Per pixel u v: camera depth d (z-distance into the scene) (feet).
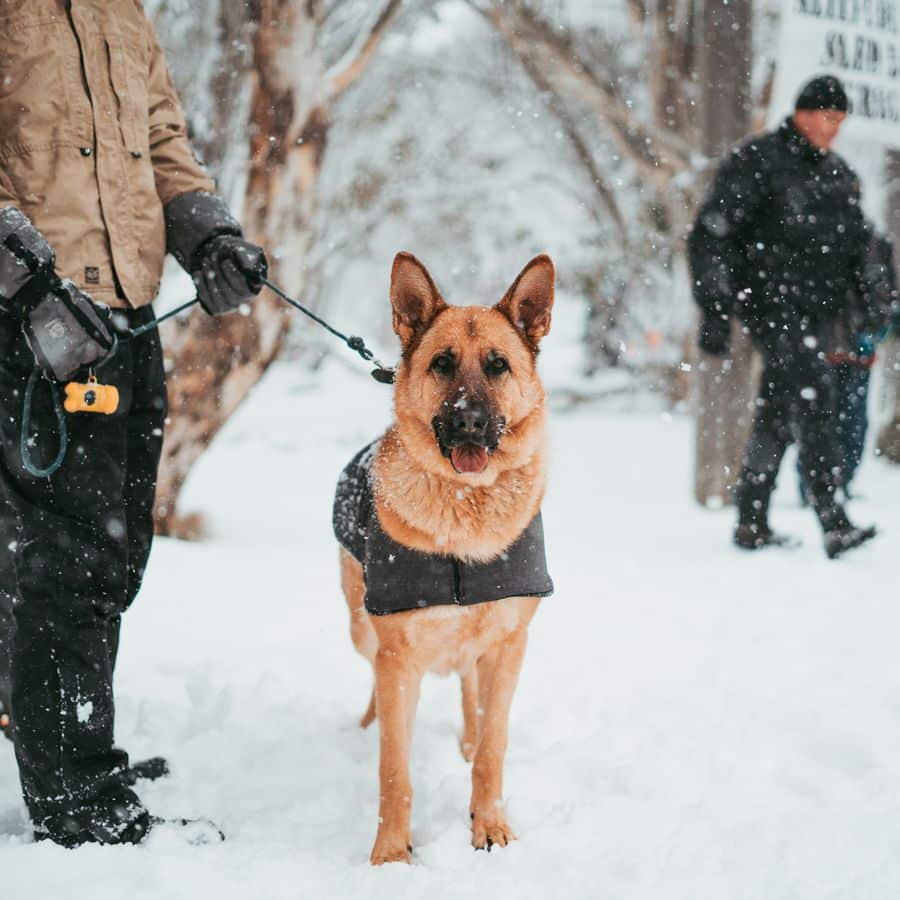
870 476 31.48
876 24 27.40
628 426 52.49
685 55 45.29
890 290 21.03
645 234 53.47
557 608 16.88
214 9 23.11
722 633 15.05
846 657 13.51
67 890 7.84
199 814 9.78
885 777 9.75
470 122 66.90
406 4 41.88
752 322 20.10
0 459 9.13
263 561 21.29
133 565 10.18
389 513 9.77
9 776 10.27
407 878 8.29
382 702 9.56
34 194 9.07
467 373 9.84
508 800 9.95
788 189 19.69
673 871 8.17
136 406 9.97
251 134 22.94
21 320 8.89
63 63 9.12
